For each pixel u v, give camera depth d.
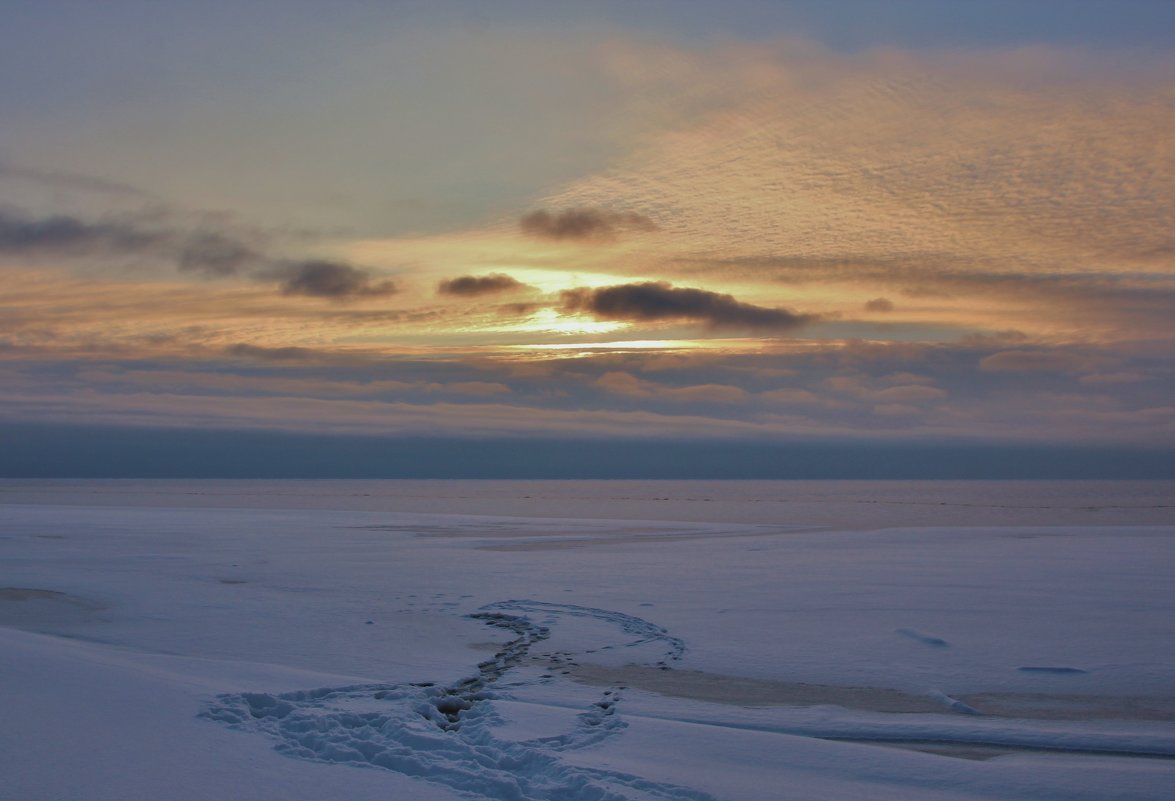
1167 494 110.88
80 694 7.60
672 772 6.61
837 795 6.18
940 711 9.05
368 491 134.00
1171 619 13.40
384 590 17.33
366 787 5.88
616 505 74.81
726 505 74.69
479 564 21.69
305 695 8.55
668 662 11.28
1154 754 7.62
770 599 15.85
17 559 22.33
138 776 5.73
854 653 11.61
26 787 5.39
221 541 28.16
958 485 196.88
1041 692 9.69
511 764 6.67
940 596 15.80
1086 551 22.97
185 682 8.52
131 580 18.42
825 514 56.97
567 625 13.77
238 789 5.64
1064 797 6.31
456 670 10.72
